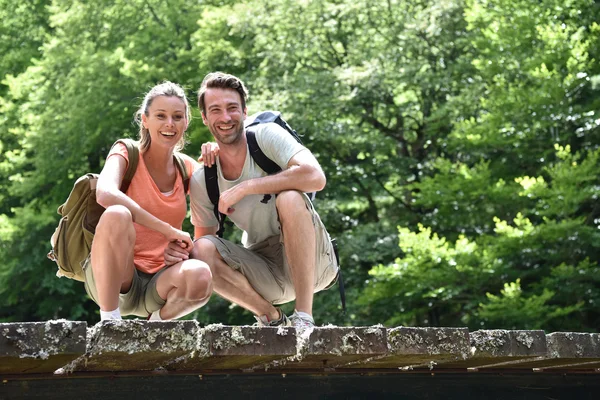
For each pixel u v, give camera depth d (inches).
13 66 894.4
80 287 768.3
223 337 116.9
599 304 554.9
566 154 550.0
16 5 908.0
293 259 156.0
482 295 597.9
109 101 725.9
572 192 543.5
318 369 141.4
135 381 128.3
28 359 106.6
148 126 163.0
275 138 165.5
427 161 719.1
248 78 728.3
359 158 718.5
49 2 904.9
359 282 656.4
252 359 123.0
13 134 821.2
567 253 570.9
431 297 619.2
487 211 625.0
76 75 716.7
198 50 745.6
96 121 718.5
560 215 572.1
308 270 155.8
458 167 659.4
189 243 158.1
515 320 543.2
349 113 709.3
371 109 742.5
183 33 784.3
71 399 123.7
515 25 605.0
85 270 158.6
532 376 160.9
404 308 636.1
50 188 786.8
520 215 557.0
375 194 741.3
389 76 689.6
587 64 592.7
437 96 721.6
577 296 569.3
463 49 697.0
